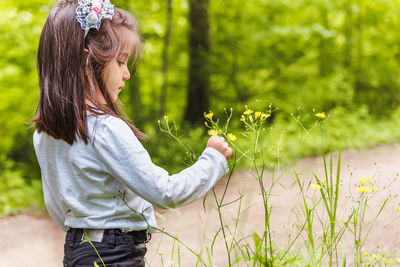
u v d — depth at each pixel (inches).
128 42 60.0
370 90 474.6
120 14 61.1
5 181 234.7
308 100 390.0
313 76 415.2
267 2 375.9
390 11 456.1
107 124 55.4
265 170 162.6
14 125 277.9
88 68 57.1
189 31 356.8
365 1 449.1
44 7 288.4
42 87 58.0
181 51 386.9
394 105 483.5
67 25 57.5
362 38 473.4
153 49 361.7
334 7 415.5
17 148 291.7
